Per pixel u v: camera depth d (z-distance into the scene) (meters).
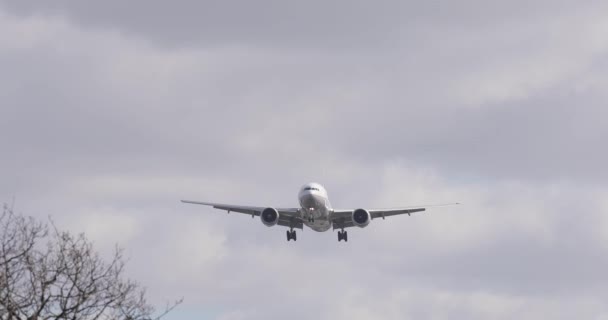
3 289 97.50
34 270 99.88
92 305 99.62
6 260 100.06
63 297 99.19
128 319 100.06
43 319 98.00
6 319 96.81
